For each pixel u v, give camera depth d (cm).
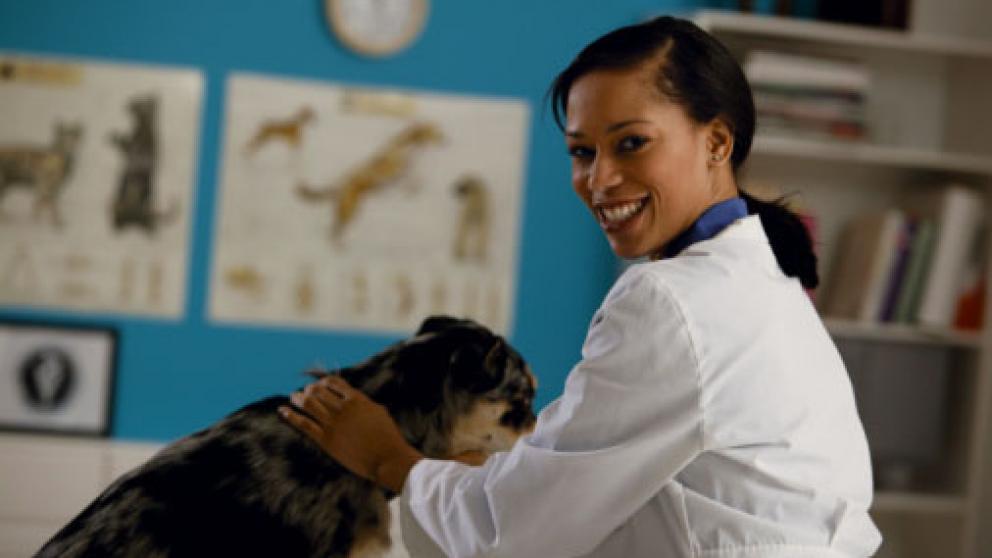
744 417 123
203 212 353
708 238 133
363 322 358
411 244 359
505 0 361
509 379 164
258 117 353
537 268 364
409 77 359
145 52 350
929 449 343
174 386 353
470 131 361
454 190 361
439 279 361
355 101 356
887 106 367
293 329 356
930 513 359
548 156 363
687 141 131
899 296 342
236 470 148
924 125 369
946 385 343
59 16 347
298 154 355
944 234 340
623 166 131
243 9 352
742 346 123
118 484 150
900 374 341
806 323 134
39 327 347
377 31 354
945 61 368
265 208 354
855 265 351
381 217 358
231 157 353
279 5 353
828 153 334
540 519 127
